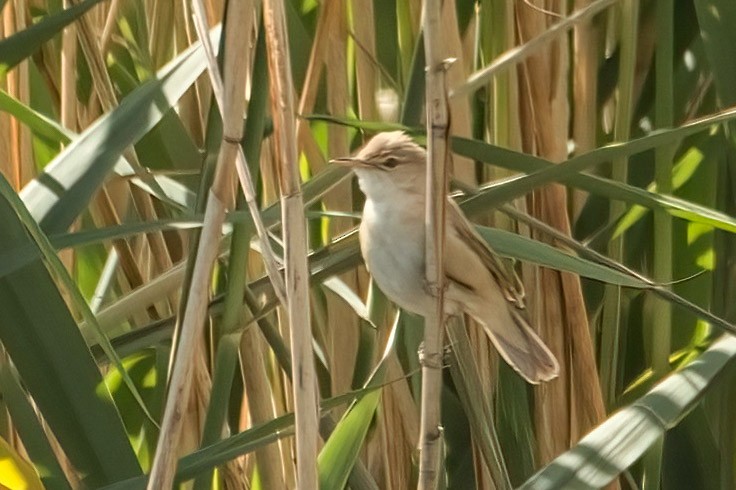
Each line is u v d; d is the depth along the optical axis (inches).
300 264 133.4
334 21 205.9
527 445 206.5
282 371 209.9
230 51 130.7
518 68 207.0
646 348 227.9
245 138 158.1
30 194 158.6
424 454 141.3
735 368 219.0
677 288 227.8
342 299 204.1
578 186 177.0
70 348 155.2
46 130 166.2
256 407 188.2
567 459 169.5
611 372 216.2
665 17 207.5
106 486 149.3
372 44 207.3
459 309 177.5
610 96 232.2
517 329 180.5
